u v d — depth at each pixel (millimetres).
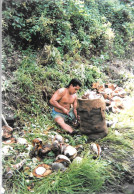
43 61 4551
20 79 4027
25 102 3912
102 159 2873
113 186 2492
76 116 3668
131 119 3861
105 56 5812
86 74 4809
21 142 3068
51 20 5012
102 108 3129
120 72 5660
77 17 5648
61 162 2654
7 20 4664
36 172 2574
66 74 4562
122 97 4535
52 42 4977
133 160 2900
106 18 6711
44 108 3969
